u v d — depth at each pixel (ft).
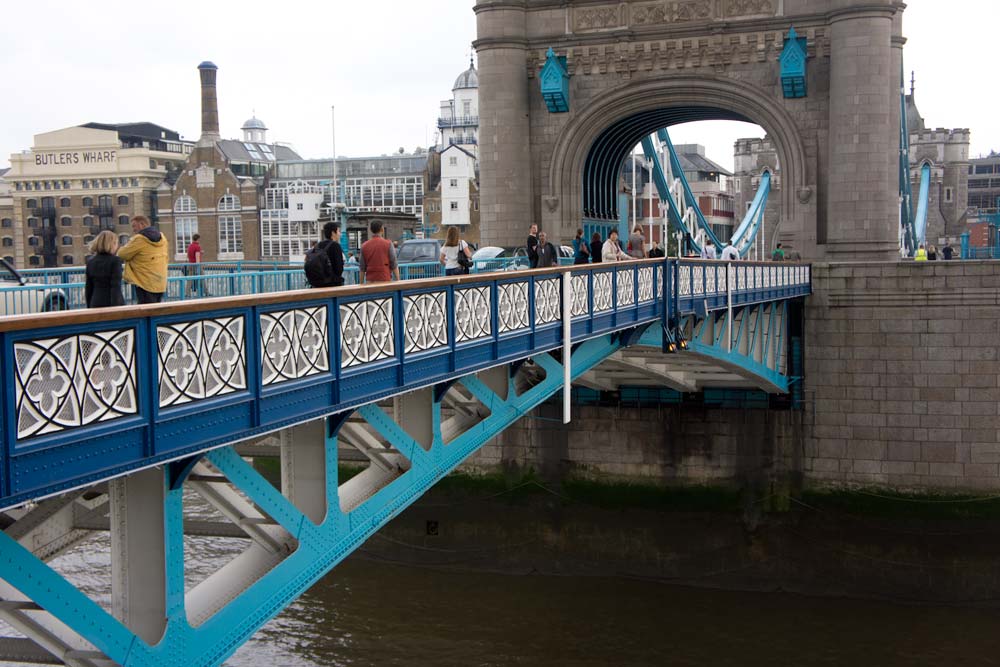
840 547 102.63
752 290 86.89
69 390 22.54
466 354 42.65
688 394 106.22
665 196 165.48
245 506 33.83
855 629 88.84
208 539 96.53
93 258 32.60
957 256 270.67
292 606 90.84
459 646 82.99
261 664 78.64
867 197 112.27
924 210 293.64
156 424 25.12
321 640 83.41
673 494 106.11
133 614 28.37
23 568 23.91
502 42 121.70
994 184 559.38
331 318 32.76
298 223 316.19
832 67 113.19
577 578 103.65
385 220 138.41
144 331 24.68
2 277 58.59
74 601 25.08
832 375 104.58
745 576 103.65
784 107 116.06
